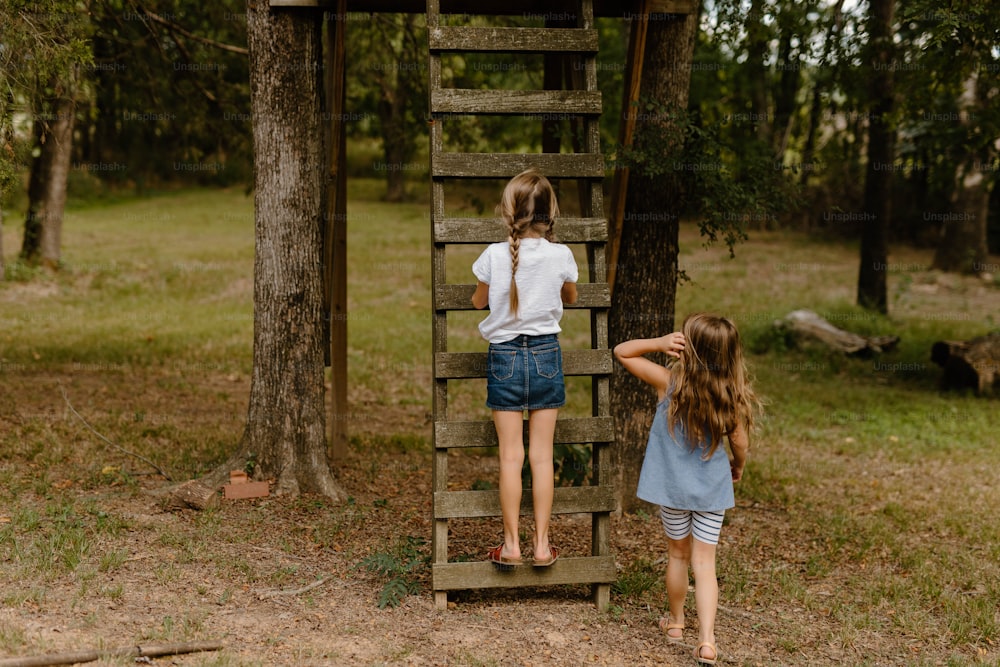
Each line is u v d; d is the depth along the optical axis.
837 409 9.85
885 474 7.51
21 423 7.28
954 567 5.28
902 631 4.36
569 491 4.24
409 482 6.60
